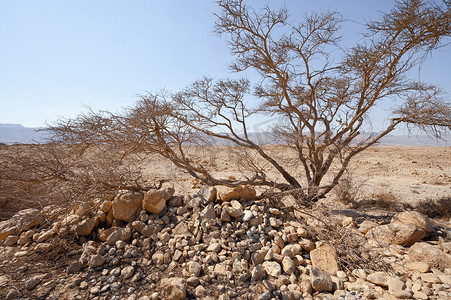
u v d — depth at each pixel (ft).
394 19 16.81
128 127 15.69
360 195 25.54
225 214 14.19
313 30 19.49
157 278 10.68
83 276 10.89
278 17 19.19
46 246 12.76
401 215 16.74
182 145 18.56
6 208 16.89
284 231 13.61
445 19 15.20
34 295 9.70
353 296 9.52
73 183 14.24
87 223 13.98
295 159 22.50
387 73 18.88
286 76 20.31
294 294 9.61
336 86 21.98
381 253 13.11
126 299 9.52
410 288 10.03
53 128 14.93
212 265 11.39
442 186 30.91
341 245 12.49
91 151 16.46
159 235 13.26
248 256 11.85
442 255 11.52
